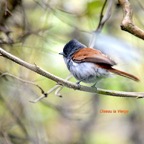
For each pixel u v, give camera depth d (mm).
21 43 11500
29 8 12172
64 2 12328
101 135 15438
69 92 13977
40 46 11602
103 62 8867
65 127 15297
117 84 11969
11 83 11641
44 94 9086
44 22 11875
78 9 12367
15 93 12062
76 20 12477
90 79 9148
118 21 12742
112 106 13508
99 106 13703
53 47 12016
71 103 13883
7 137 11891
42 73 7844
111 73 8844
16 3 11320
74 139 15359
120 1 7621
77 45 9820
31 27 11703
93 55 9078
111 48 11570
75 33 12422
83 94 13922
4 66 11633
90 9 12102
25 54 11562
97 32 10172
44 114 14492
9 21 11336
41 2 11875
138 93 8148
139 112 14273
